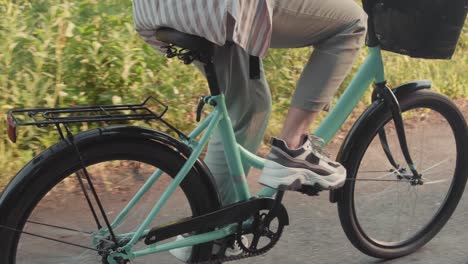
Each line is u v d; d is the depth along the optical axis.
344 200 2.83
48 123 2.10
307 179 2.49
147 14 2.24
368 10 2.66
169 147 2.32
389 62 5.81
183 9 2.13
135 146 2.27
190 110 4.57
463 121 3.07
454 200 3.21
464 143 3.11
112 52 4.52
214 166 2.60
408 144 3.05
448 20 2.54
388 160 2.91
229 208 2.46
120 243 2.33
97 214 2.48
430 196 3.23
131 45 4.66
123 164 2.37
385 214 3.19
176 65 4.72
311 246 3.17
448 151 3.12
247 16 2.14
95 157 2.22
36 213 2.25
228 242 2.54
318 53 2.46
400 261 3.05
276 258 3.02
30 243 2.26
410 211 3.20
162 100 4.47
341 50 2.43
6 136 3.91
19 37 4.33
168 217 2.44
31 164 2.16
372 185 3.11
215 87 2.35
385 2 2.59
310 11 2.30
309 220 3.44
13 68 4.21
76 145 2.18
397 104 2.78
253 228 2.55
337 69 2.44
